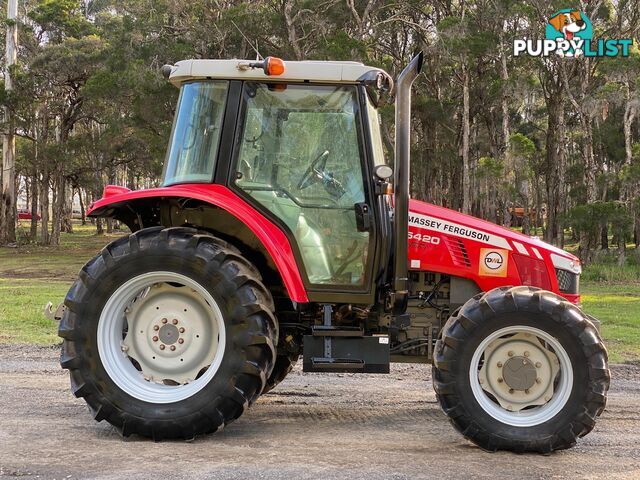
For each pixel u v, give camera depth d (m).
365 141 4.97
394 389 6.78
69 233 55.47
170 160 5.13
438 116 34.47
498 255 5.29
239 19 27.36
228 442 4.77
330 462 4.29
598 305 14.55
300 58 27.91
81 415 5.44
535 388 4.79
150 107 27.94
